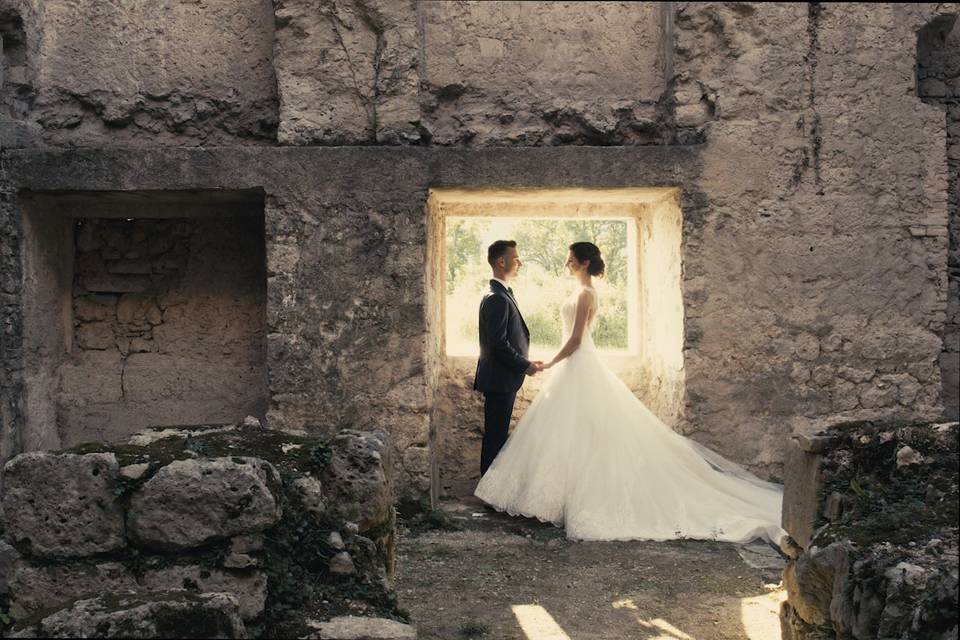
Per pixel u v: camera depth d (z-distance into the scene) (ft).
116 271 22.65
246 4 21.35
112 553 9.97
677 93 20.59
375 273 20.03
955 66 22.27
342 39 20.38
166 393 22.56
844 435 11.68
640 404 20.31
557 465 19.94
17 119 20.49
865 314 20.49
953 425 11.44
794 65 20.51
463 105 21.21
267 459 11.16
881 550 10.09
